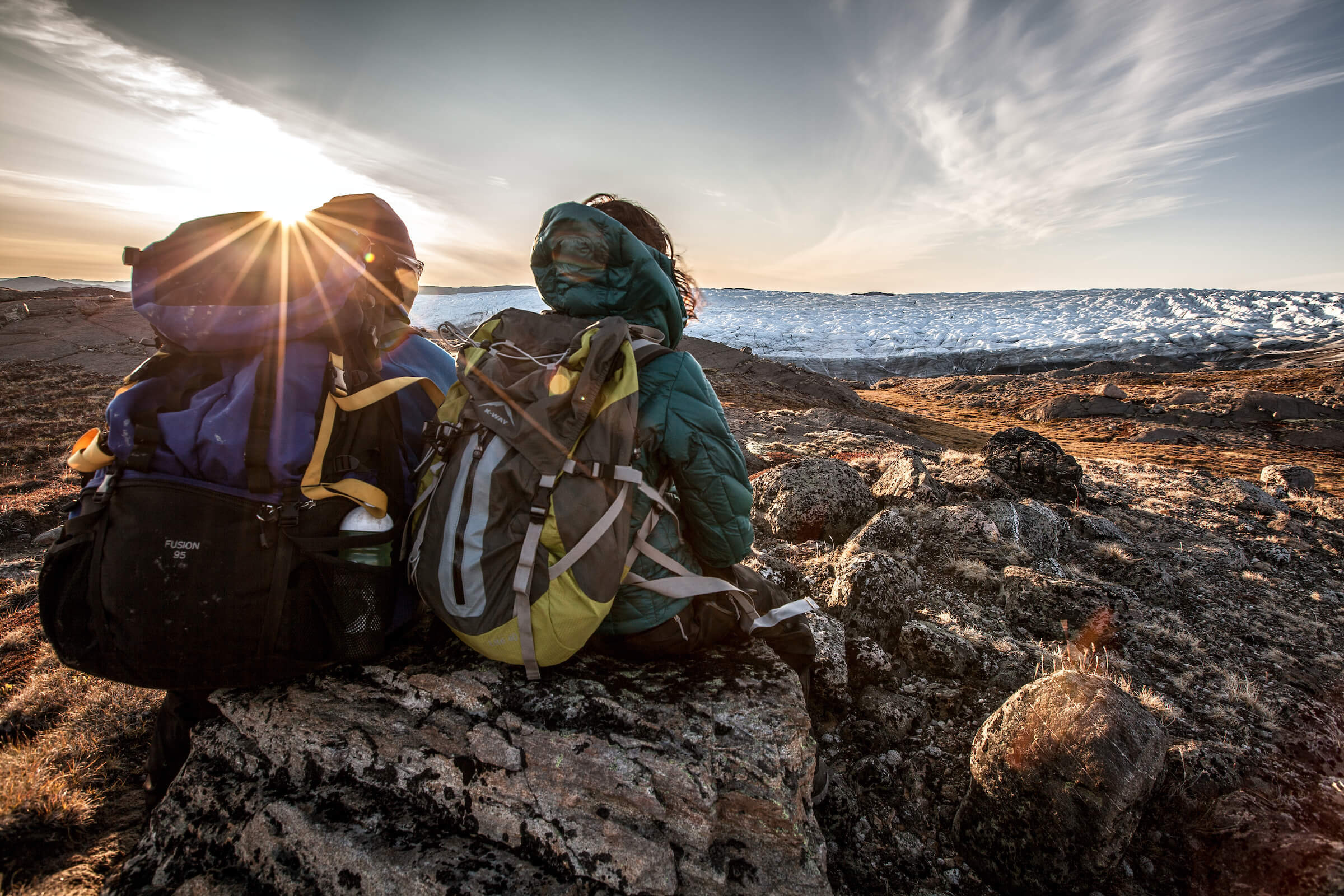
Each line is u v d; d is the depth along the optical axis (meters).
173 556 1.64
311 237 1.82
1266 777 3.00
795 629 2.46
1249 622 5.29
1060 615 4.41
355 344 1.96
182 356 1.84
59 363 27.81
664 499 1.99
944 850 2.56
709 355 57.56
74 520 1.69
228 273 1.76
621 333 1.73
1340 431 50.62
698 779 1.77
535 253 2.04
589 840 1.69
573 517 1.68
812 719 3.12
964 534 5.70
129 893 1.74
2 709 3.09
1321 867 2.13
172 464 1.69
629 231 1.93
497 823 1.75
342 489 1.79
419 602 2.30
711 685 2.08
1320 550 7.76
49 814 2.21
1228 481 11.00
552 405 1.70
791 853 1.79
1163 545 7.28
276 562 1.72
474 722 1.93
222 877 1.74
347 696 2.04
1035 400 74.31
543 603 1.69
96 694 3.01
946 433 45.72
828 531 5.84
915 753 2.95
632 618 1.98
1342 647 5.00
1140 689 3.83
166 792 2.02
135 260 1.73
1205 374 102.56
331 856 1.69
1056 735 2.35
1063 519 6.79
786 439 17.59
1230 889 2.32
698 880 1.68
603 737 1.87
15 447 15.29
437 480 1.87
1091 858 2.23
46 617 1.72
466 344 1.99
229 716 2.03
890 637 3.69
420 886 1.61
